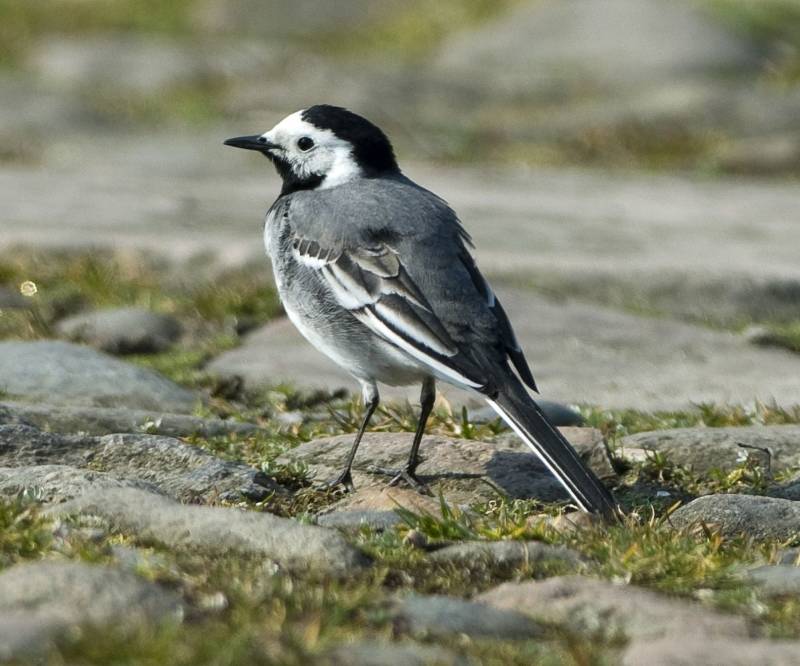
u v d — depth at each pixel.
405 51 37.41
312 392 12.10
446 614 6.51
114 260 16.23
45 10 40.25
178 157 26.52
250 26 40.09
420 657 5.96
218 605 6.43
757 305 15.90
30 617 5.96
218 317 14.58
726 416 11.28
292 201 10.49
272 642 5.93
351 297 9.74
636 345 14.13
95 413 10.59
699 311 15.77
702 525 8.01
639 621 6.61
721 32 34.22
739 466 10.00
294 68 34.84
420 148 28.14
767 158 26.88
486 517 8.36
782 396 12.41
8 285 15.27
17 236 16.91
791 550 7.87
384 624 6.40
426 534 7.88
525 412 8.81
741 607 6.86
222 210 20.17
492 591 6.95
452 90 32.62
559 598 6.80
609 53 33.91
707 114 29.77
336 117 11.05
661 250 18.27
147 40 37.81
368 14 40.66
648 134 28.34
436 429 10.74
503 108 31.47
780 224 20.84
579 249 18.11
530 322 14.63
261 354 13.52
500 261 16.56
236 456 10.04
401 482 9.45
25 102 30.61
